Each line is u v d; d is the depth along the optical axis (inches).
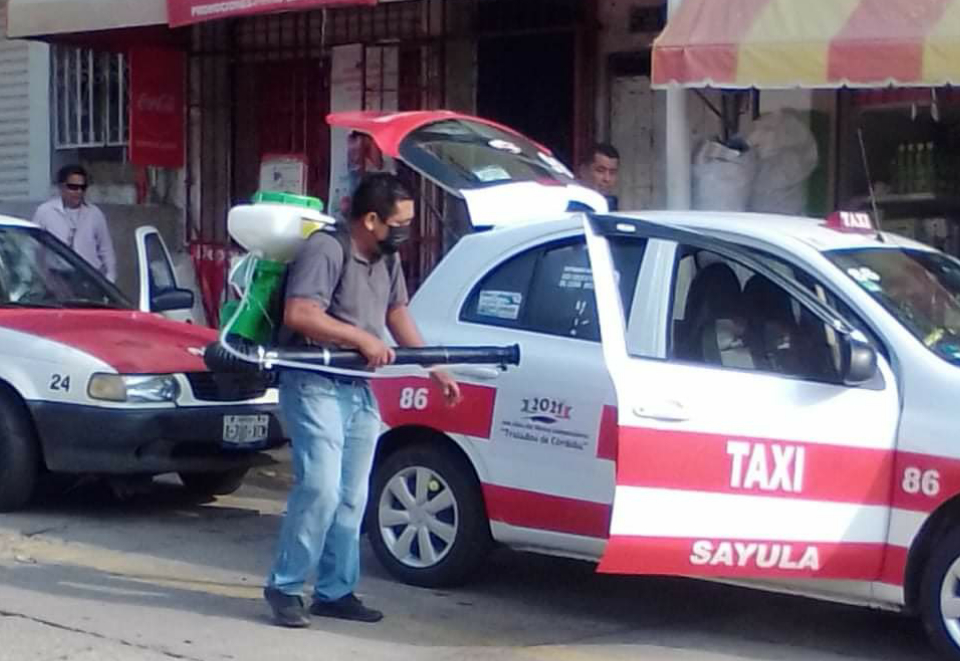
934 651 307.4
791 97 493.0
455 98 599.5
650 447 292.5
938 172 486.9
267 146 658.8
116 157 705.6
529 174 406.0
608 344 310.7
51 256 475.5
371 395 320.5
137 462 409.7
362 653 303.3
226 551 392.8
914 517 293.1
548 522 328.5
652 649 313.1
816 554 296.8
